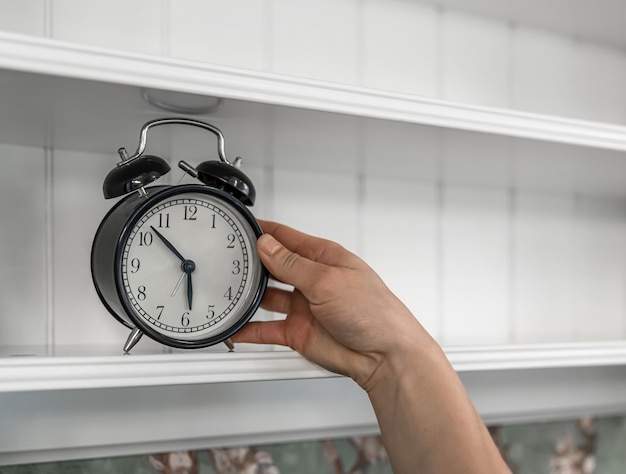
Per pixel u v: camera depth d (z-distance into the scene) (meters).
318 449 1.13
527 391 1.28
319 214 1.12
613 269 1.38
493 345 0.96
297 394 1.10
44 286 0.94
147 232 0.77
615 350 1.04
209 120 0.83
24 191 0.93
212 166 0.79
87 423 0.97
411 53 1.18
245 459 1.08
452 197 1.23
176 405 1.02
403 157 1.02
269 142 0.93
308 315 0.84
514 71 1.28
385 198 1.17
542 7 1.21
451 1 1.19
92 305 0.96
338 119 0.82
